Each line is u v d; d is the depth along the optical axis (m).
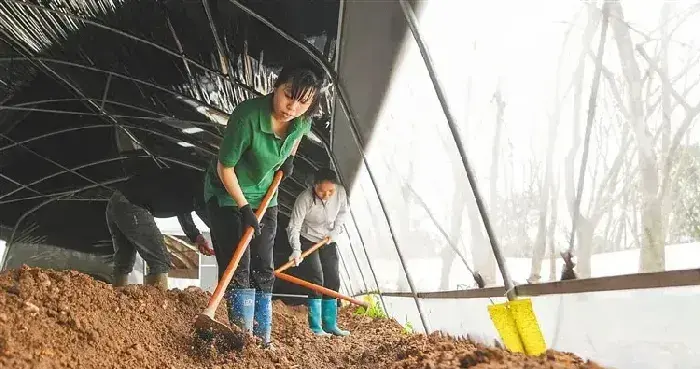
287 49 4.32
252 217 3.47
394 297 6.31
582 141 1.92
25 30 5.23
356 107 3.97
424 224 4.18
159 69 5.41
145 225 5.15
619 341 1.82
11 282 2.89
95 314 2.98
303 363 3.59
